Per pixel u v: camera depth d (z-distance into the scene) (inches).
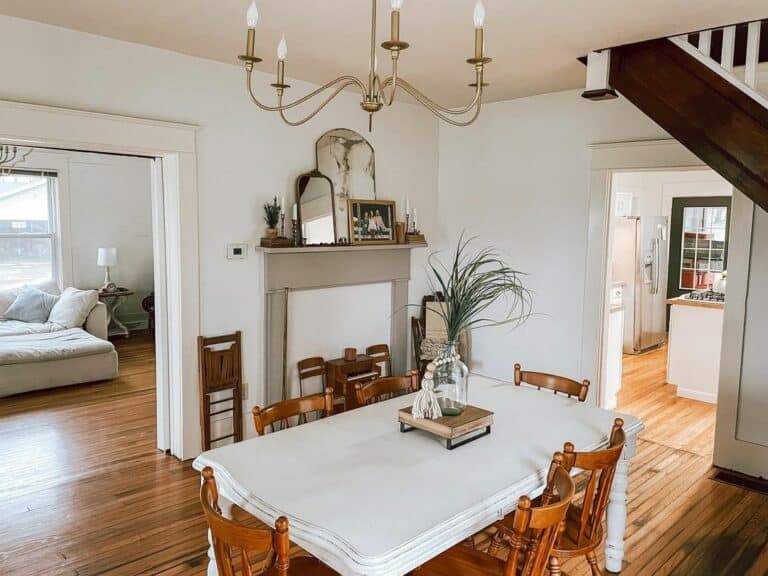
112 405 197.0
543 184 180.4
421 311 208.5
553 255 179.9
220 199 150.9
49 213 278.4
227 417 159.0
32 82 119.5
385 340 199.8
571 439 93.8
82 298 249.3
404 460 84.7
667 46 119.3
